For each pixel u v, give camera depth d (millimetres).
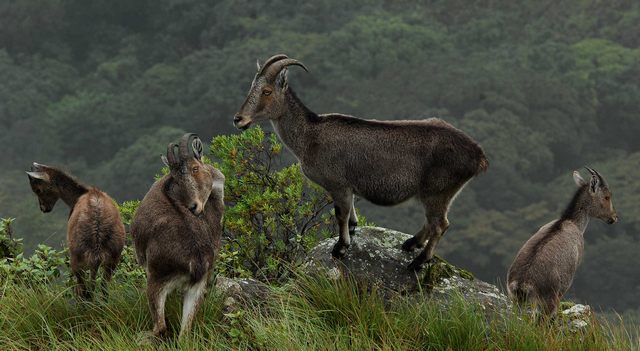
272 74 16625
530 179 135375
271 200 19016
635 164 133875
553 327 15305
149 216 14023
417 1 196375
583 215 18734
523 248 17250
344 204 16547
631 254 106000
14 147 157875
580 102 149750
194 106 159500
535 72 155750
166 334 14031
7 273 16094
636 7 189125
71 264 15398
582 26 183750
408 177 16234
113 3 194750
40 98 170875
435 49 170000
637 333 15000
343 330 14797
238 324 14625
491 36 176000
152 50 190875
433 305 15297
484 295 16422
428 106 146750
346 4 192000
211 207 14750
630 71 160125
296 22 184875
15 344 14258
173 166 14211
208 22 190625
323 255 16781
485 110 143750
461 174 16141
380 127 16453
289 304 15133
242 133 19953
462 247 111375
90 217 15328
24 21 192250
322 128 16609
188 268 13773
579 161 144625
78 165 148625
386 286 16281
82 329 14680
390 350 14086
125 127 157750
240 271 17469
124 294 15227
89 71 190250
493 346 14633
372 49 163625
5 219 17875
